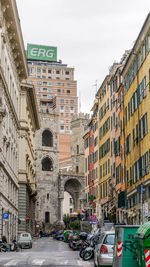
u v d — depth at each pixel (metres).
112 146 64.94
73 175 145.38
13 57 59.97
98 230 39.28
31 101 82.00
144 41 42.97
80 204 145.12
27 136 76.44
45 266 23.72
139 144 44.53
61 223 138.62
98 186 77.31
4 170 51.22
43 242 79.31
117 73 61.00
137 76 46.00
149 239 13.92
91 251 28.97
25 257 31.05
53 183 141.12
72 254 36.41
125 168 53.72
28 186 75.69
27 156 75.94
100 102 76.44
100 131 76.00
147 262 13.79
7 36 52.66
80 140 149.50
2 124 48.59
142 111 43.81
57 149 142.88
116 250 17.33
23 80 76.12
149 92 40.72
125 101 54.06
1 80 47.31
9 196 57.84
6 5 47.31
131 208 50.56
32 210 99.00
